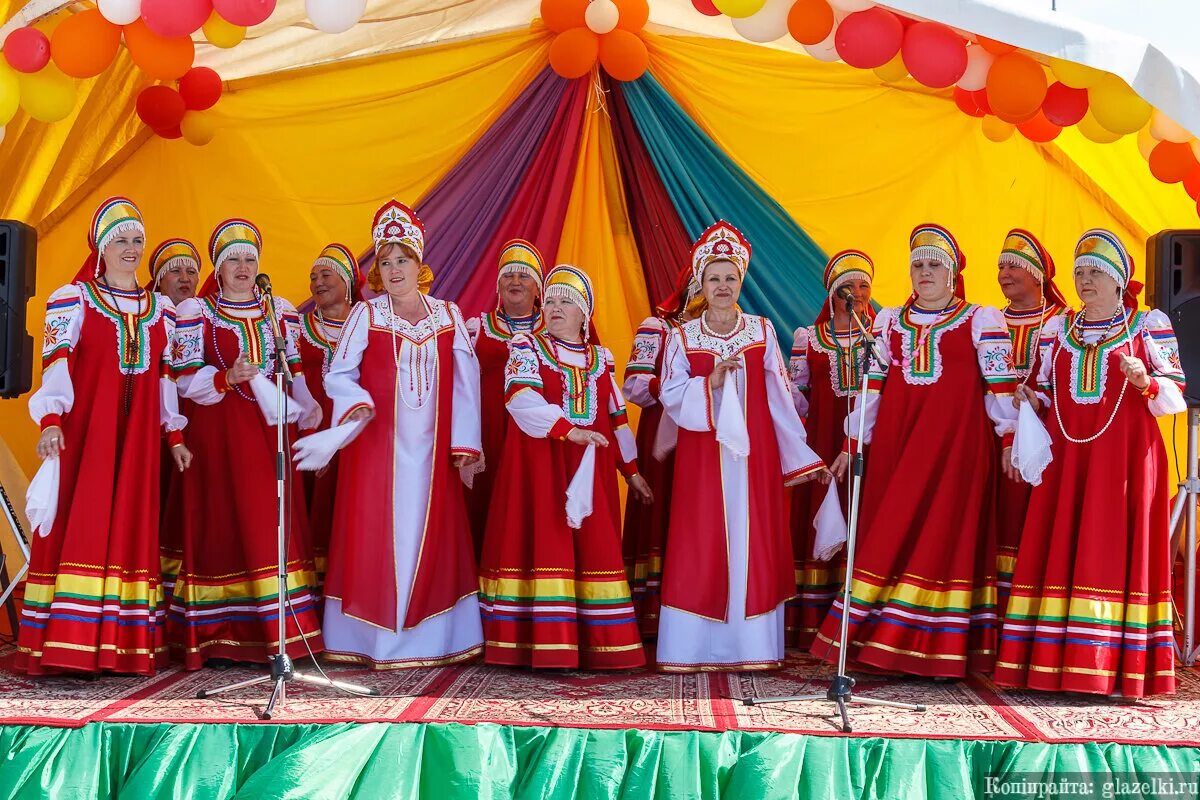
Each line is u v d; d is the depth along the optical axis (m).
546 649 4.58
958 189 6.34
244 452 4.74
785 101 6.35
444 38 6.31
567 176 6.36
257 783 3.40
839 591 5.22
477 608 4.87
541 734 3.71
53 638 4.35
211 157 6.23
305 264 6.25
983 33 4.05
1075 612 4.32
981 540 4.70
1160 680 4.33
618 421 4.95
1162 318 4.51
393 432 4.71
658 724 3.75
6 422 6.01
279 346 4.16
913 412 4.71
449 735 3.67
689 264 5.17
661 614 4.72
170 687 4.27
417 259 4.80
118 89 6.06
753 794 3.47
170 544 4.81
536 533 4.68
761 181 6.34
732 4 4.36
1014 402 4.54
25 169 5.98
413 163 6.31
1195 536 4.87
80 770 3.56
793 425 4.82
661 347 5.16
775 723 3.81
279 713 3.83
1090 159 6.24
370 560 4.67
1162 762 3.60
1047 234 6.30
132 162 6.17
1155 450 4.44
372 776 3.52
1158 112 4.55
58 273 6.12
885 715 3.98
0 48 4.62
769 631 4.71
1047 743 3.66
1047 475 4.49
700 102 6.32
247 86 6.25
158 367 4.63
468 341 4.88
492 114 6.32
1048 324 4.66
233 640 4.71
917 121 6.34
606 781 3.55
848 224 6.35
